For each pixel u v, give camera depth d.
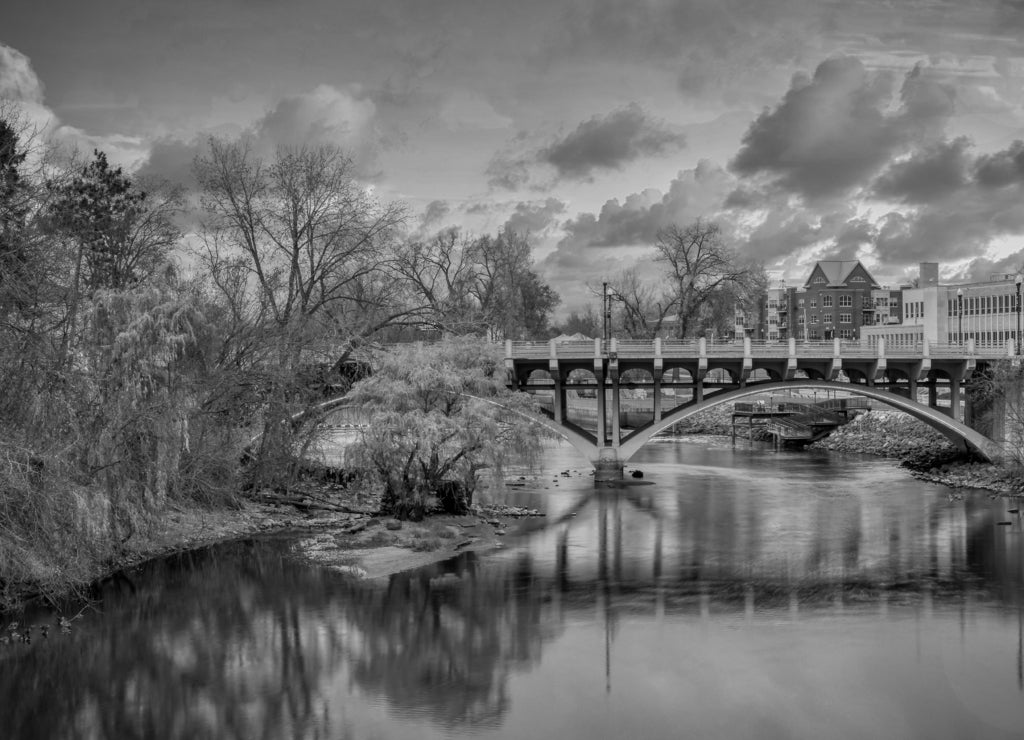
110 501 33.47
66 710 22.17
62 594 29.39
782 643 27.33
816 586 33.84
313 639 27.31
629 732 21.30
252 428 48.97
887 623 29.34
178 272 47.47
